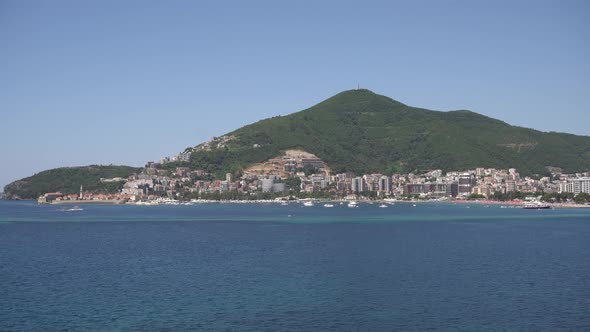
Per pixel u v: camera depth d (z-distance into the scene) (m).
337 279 140.38
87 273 153.88
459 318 104.38
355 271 151.88
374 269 154.88
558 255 182.00
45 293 127.56
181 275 148.88
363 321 102.81
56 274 152.75
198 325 101.25
